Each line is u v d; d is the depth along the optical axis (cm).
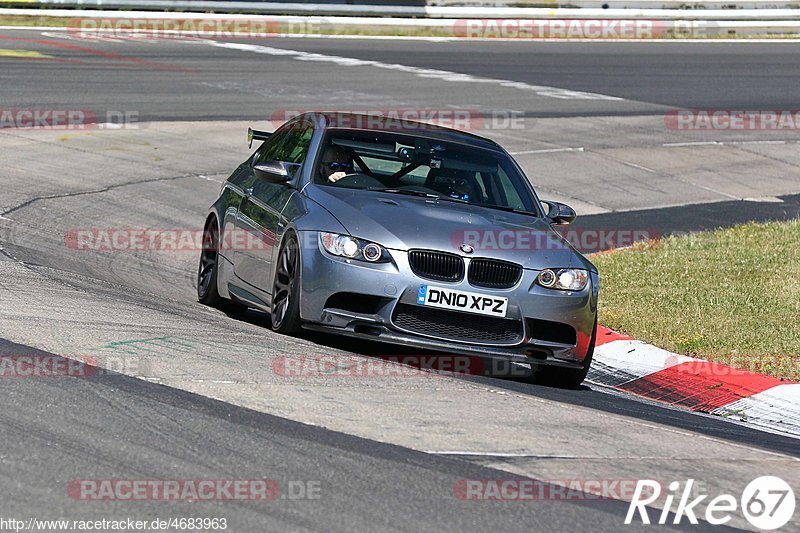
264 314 3462
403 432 1991
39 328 2444
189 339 2520
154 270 3797
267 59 9419
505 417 2205
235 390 2131
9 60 8075
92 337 2423
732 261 4519
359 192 2848
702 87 9706
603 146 7269
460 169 3044
